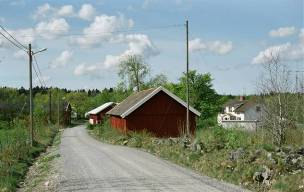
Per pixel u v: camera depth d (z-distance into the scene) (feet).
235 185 47.34
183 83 211.20
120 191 44.70
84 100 477.77
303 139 69.82
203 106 205.05
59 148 111.45
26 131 135.85
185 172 58.08
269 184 43.98
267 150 58.23
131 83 296.10
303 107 75.20
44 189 49.62
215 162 58.08
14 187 51.72
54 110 304.09
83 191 45.57
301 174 44.01
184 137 90.38
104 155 83.61
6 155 76.89
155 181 50.44
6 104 203.31
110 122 172.24
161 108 133.80
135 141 109.50
